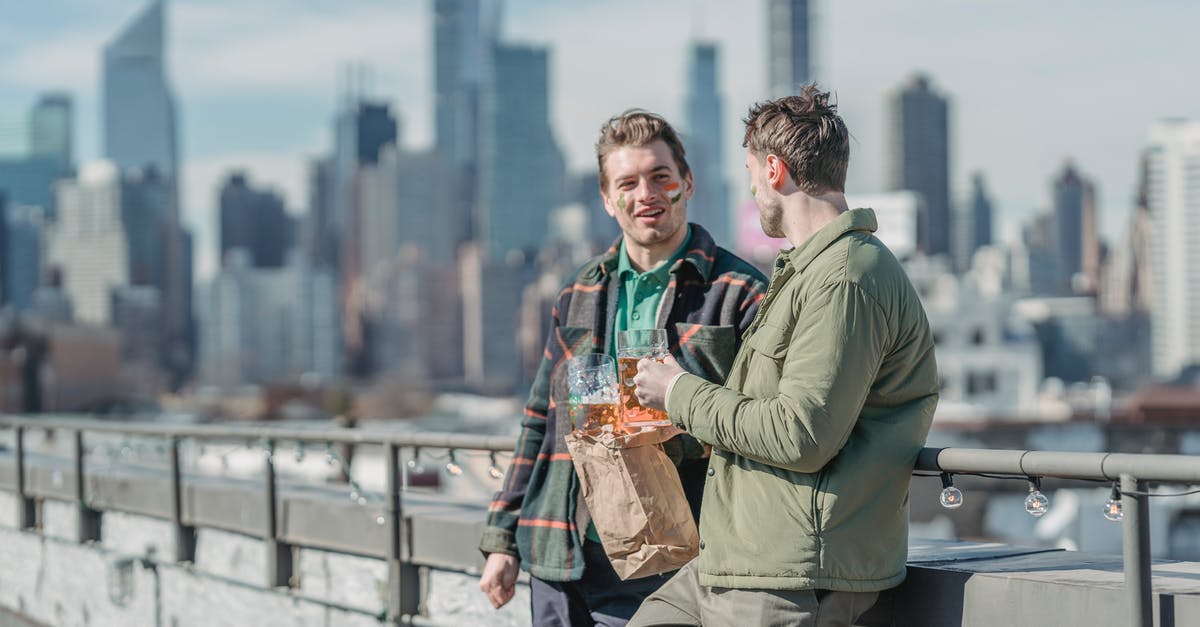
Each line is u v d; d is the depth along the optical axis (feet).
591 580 12.07
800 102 10.06
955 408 277.64
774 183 10.09
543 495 12.40
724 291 11.72
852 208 9.73
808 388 9.19
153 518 24.98
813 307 9.37
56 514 29.17
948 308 288.51
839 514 9.48
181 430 23.12
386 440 17.48
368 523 18.45
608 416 11.19
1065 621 9.62
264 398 361.30
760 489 9.73
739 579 9.75
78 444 27.48
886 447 9.66
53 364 356.38
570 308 12.58
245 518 21.54
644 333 11.08
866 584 9.56
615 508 11.02
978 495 84.69
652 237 11.92
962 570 10.39
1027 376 286.46
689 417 9.95
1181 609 9.10
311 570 20.04
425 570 17.54
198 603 23.08
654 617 10.66
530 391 12.93
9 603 31.40
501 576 12.75
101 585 26.71
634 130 11.98
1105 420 145.07
